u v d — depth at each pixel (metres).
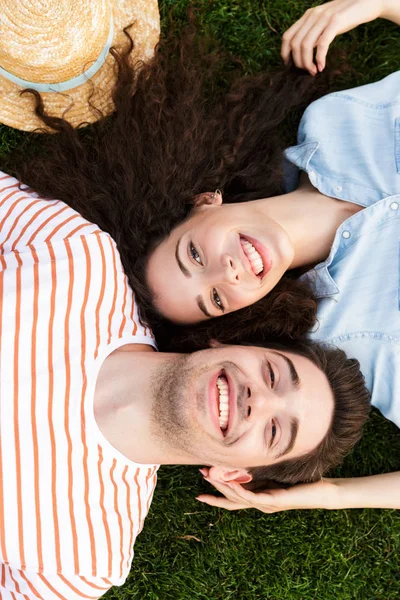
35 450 1.46
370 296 1.82
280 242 1.66
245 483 1.88
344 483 1.85
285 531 2.12
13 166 1.96
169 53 2.03
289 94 2.04
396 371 1.80
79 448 1.52
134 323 1.70
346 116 1.88
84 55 1.64
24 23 1.54
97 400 1.57
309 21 1.91
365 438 2.13
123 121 1.91
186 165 1.89
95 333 1.58
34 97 1.79
